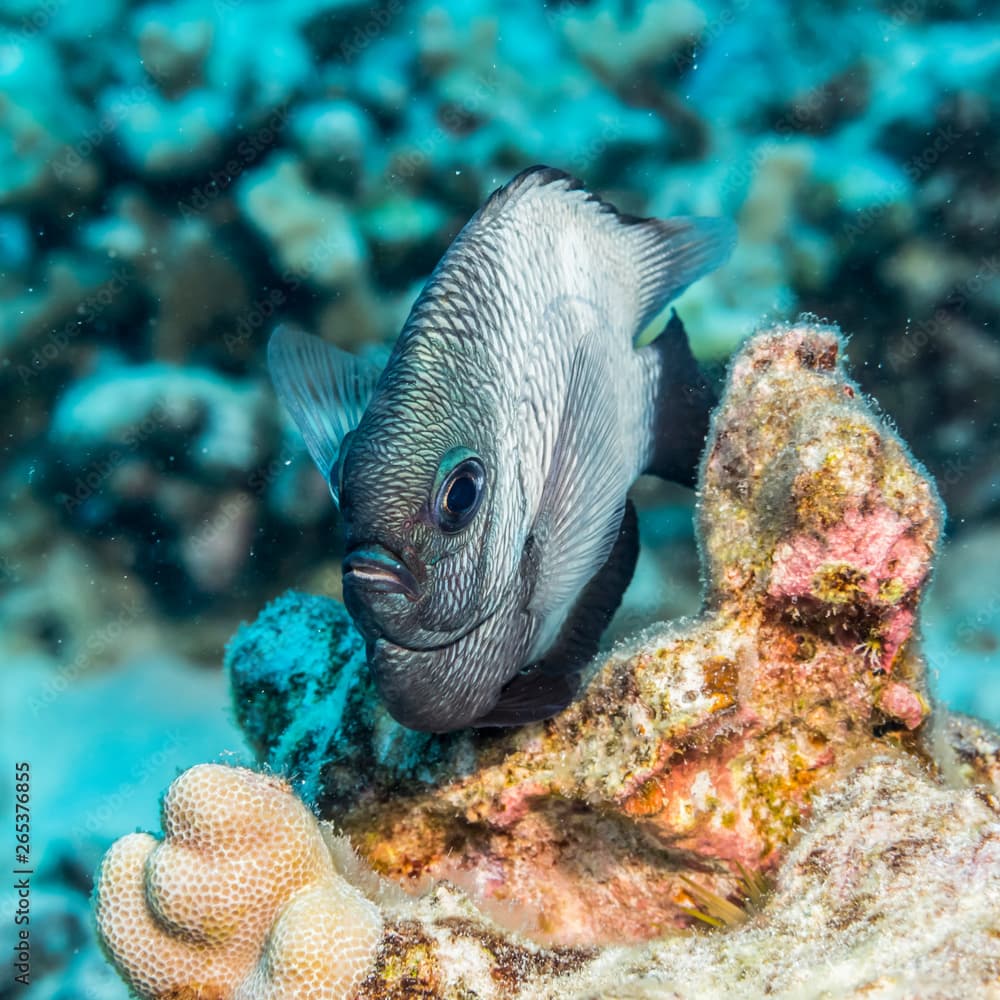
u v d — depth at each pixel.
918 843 0.15
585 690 0.18
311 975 0.15
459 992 0.15
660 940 0.17
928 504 0.17
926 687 0.18
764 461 0.18
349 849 0.17
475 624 0.16
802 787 0.17
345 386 0.17
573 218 0.17
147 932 0.16
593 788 0.17
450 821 0.19
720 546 0.18
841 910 0.14
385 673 0.15
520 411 0.16
